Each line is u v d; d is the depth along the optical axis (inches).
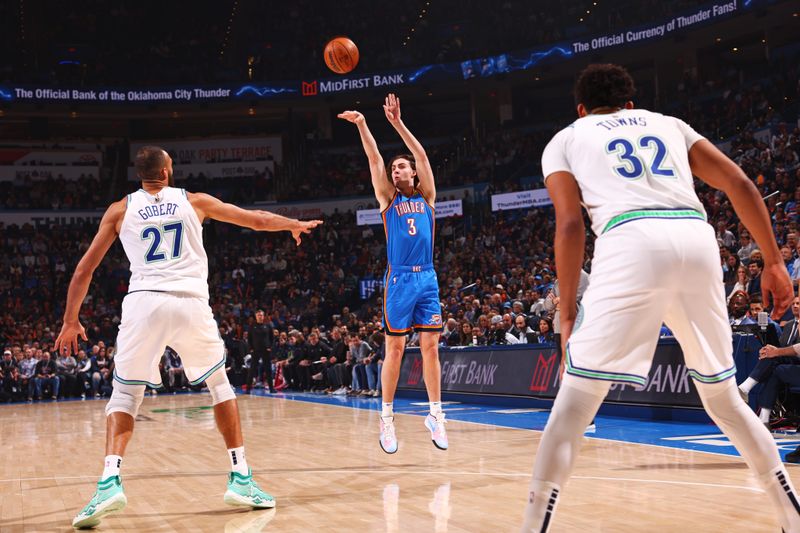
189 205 140.3
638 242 80.4
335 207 992.2
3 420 412.8
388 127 1127.6
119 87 995.9
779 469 84.4
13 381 645.3
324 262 914.1
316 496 148.9
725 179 86.8
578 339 81.3
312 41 1150.3
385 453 213.9
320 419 342.6
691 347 83.9
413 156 207.8
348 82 999.6
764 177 616.7
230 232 1008.9
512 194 820.0
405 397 483.5
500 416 329.7
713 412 86.3
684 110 837.8
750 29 836.0
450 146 1038.4
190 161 1076.5
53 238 960.9
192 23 1176.8
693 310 82.2
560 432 81.0
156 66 1136.8
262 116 1131.9
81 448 259.4
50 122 1090.1
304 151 1085.1
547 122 989.8
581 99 96.3
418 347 486.0
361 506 137.2
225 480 173.5
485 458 198.1
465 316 530.0
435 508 133.5
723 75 926.4
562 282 83.6
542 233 748.6
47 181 1031.0
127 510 139.7
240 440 139.5
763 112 725.3
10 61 1122.7
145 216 136.9
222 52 1172.5
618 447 212.4
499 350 402.9
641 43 825.5
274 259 949.2
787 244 406.3
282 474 179.3
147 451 237.8
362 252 914.1
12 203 990.4
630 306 79.6
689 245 80.7
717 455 191.0
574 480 157.1
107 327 813.9
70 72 1095.0
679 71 930.7
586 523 117.4
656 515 122.1
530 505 80.7
